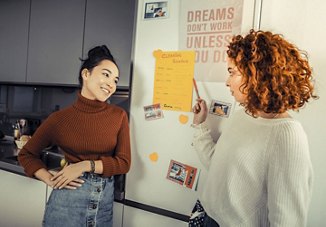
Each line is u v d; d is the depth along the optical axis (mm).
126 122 1216
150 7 1208
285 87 692
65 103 2256
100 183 1113
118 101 1943
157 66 1196
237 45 772
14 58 2078
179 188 1154
